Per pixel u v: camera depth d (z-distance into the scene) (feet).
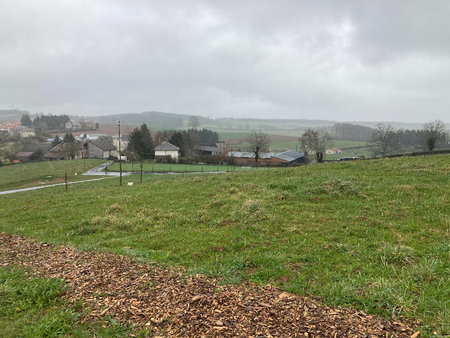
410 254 29.17
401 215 42.16
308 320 19.52
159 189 78.89
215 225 45.09
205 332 18.75
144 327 19.79
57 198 81.46
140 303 22.68
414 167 72.28
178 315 20.74
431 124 212.43
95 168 265.54
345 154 359.87
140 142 346.13
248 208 49.75
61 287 25.89
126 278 27.22
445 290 22.36
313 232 38.52
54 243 41.32
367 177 66.64
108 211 58.39
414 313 19.92
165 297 23.32
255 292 24.02
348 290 23.35
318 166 90.53
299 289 24.62
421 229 36.19
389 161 84.94
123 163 302.86
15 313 22.11
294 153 347.15
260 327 18.94
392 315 19.85
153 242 39.47
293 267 29.27
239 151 367.66
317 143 284.82
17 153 367.04
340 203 50.24
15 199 96.94
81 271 29.27
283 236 38.14
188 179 91.71
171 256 33.88
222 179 83.97
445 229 35.55
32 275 28.55
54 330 19.81
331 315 20.07
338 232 37.78
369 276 25.91
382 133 248.11
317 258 30.76
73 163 296.30
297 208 49.34
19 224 56.65
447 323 18.57
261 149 304.50
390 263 28.53
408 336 17.72
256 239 37.76
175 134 378.12
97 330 19.75
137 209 59.41
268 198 56.85
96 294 24.45
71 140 410.11
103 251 35.88
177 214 52.80
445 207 43.04
